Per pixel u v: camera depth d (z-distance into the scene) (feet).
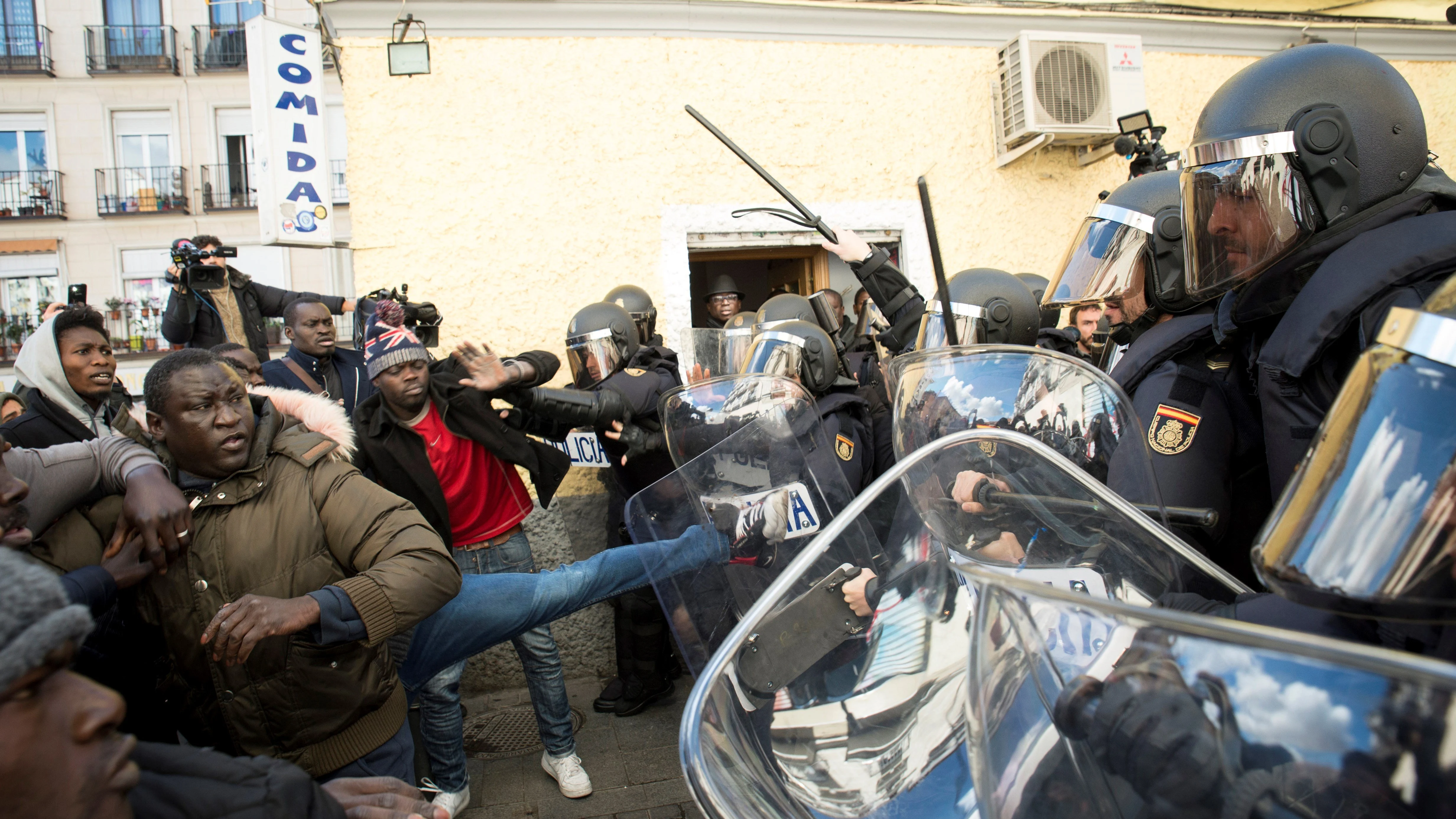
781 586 4.18
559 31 13.46
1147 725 2.17
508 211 13.41
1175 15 15.44
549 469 9.77
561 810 9.59
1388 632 2.91
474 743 11.48
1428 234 3.72
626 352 11.73
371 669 5.60
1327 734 1.91
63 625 2.70
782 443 6.34
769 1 13.98
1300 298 4.08
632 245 13.76
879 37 14.53
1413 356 2.41
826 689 4.26
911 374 5.65
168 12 68.28
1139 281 6.62
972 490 4.64
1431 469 2.27
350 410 12.32
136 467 5.37
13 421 8.68
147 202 68.18
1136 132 10.56
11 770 2.62
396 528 5.69
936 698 4.25
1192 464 5.14
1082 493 4.46
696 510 6.00
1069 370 5.15
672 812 9.43
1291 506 2.61
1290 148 4.50
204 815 3.18
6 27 67.10
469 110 13.28
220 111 68.90
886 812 3.85
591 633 13.75
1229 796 2.04
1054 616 2.39
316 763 5.43
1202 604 3.81
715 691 3.94
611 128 13.66
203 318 12.88
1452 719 1.77
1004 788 2.55
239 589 5.43
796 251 16.15
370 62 13.01
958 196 14.90
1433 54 16.88
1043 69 14.03
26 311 68.08
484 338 13.38
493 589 6.40
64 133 68.08
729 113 14.03
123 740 2.93
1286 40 16.11
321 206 12.78
